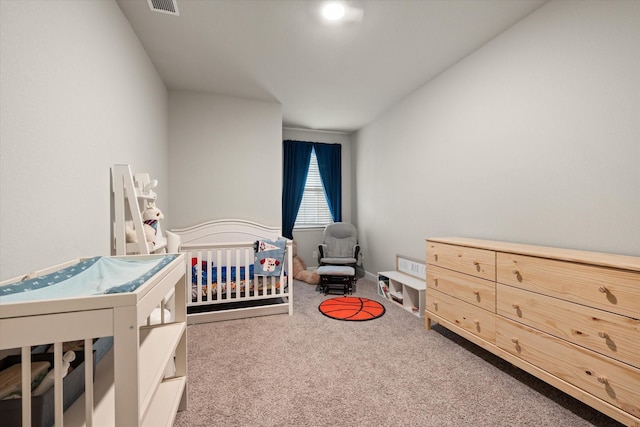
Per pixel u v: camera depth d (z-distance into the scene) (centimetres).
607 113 164
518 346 170
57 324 68
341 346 226
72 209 131
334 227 460
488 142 241
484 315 194
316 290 396
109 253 172
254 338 241
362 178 483
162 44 241
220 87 331
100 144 160
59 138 121
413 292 317
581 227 176
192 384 176
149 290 82
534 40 203
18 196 97
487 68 241
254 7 197
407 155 355
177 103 342
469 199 262
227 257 283
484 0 191
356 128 490
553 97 192
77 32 136
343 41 239
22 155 99
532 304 162
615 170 161
